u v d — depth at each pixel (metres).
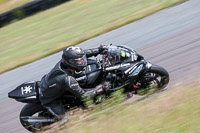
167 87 14.20
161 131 8.96
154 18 26.48
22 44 33.59
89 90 13.69
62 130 12.77
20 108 17.64
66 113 13.88
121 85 13.95
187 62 16.64
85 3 46.47
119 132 9.70
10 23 50.50
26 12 50.88
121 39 23.91
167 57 18.17
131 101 13.30
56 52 26.19
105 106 12.77
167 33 21.97
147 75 14.09
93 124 11.23
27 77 22.23
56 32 34.00
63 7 48.44
